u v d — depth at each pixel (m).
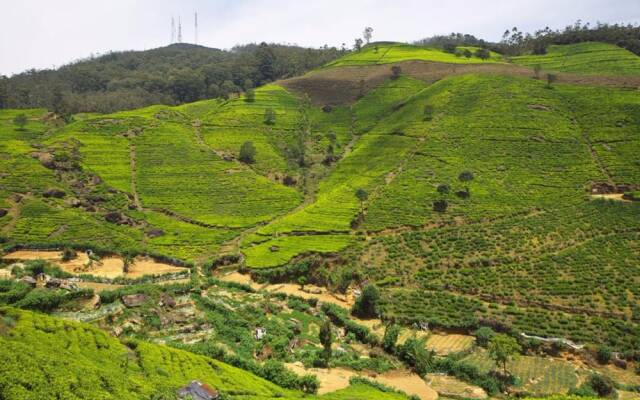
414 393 51.72
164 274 79.38
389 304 74.31
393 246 90.25
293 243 92.31
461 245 87.69
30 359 29.59
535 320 66.88
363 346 63.88
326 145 153.38
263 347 56.09
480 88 153.00
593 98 136.62
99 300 58.88
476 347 63.25
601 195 99.06
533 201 98.94
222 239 99.69
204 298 66.25
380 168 124.94
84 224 96.56
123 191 115.69
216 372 42.16
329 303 75.12
